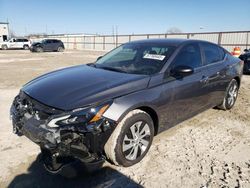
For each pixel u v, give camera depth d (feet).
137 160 9.82
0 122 13.96
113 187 8.48
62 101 8.45
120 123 8.80
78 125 7.89
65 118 7.95
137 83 9.72
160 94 10.16
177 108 11.30
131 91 9.37
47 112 8.28
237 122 14.58
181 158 10.32
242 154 10.80
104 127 8.26
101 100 8.54
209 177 9.09
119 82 9.62
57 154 8.14
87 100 8.39
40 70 36.70
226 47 88.48
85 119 8.01
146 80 10.00
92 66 12.87
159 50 12.14
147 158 10.25
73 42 165.48
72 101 8.37
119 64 12.25
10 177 8.91
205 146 11.43
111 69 11.73
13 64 45.21
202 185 8.64
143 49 12.81
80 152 8.04
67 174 8.27
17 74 32.14
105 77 10.36
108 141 8.80
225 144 11.69
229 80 15.37
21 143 11.44
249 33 81.56
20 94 10.41
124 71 11.25
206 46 14.03
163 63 11.05
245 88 24.36
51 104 8.42
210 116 15.51
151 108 9.90
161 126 10.78
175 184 8.68
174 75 10.96
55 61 52.85
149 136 10.18
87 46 153.38
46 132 8.05
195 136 12.47
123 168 9.55
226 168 9.68
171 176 9.11
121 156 9.09
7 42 107.45
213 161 10.14
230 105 16.44
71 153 7.97
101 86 9.29
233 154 10.78
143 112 9.64
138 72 10.94
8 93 20.92
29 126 8.71
